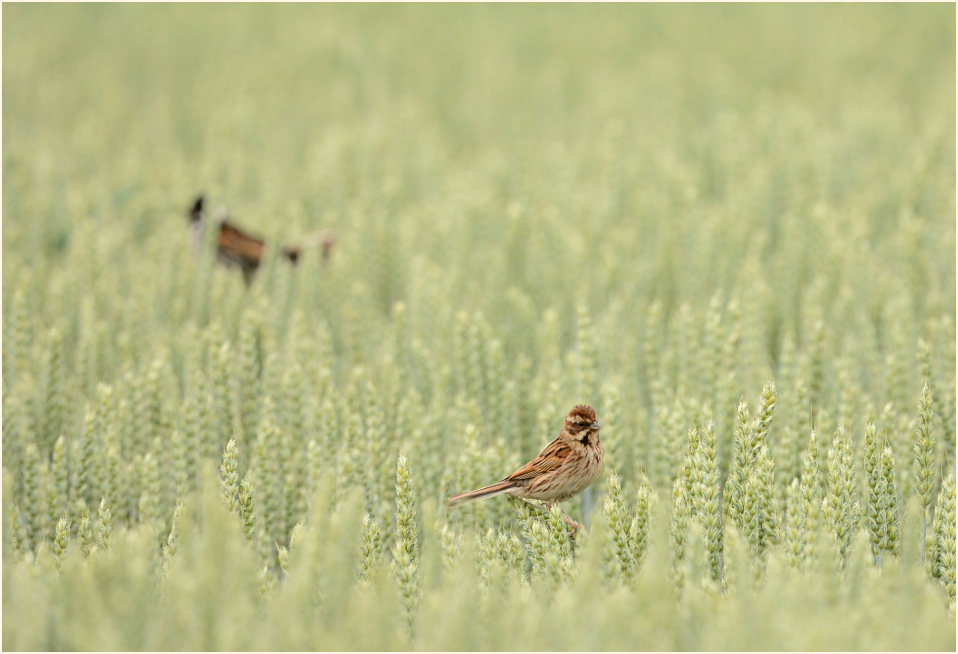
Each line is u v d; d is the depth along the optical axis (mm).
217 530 6633
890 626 6359
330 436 10086
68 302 14422
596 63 36750
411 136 27109
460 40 39656
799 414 9617
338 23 42219
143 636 6539
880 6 42469
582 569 7121
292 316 14914
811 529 7492
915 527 7309
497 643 6297
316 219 20594
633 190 21172
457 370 12250
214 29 40656
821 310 13430
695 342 12203
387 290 17141
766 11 43125
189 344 12609
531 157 25188
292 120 30672
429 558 7148
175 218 19469
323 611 6965
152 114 29484
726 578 7195
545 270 16547
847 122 25188
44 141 26016
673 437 9461
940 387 10133
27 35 38438
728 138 24203
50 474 9242
